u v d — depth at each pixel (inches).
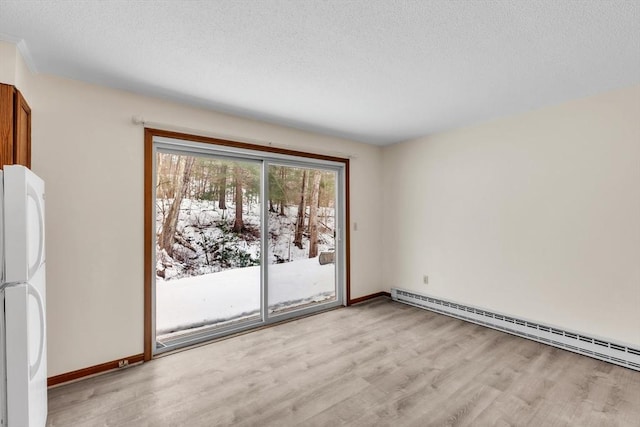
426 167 156.0
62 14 60.9
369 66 83.4
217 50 75.1
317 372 93.4
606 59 79.5
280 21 63.6
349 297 161.6
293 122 131.9
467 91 100.2
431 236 153.9
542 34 68.3
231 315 125.5
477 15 61.6
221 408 76.3
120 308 96.8
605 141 100.3
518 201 121.6
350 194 163.3
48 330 85.3
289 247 143.9
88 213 91.6
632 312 95.2
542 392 82.5
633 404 77.2
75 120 89.7
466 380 88.7
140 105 100.9
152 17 62.1
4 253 49.1
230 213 125.6
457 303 141.5
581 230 105.5
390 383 87.2
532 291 117.8
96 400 79.3
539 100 108.0
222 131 118.8
